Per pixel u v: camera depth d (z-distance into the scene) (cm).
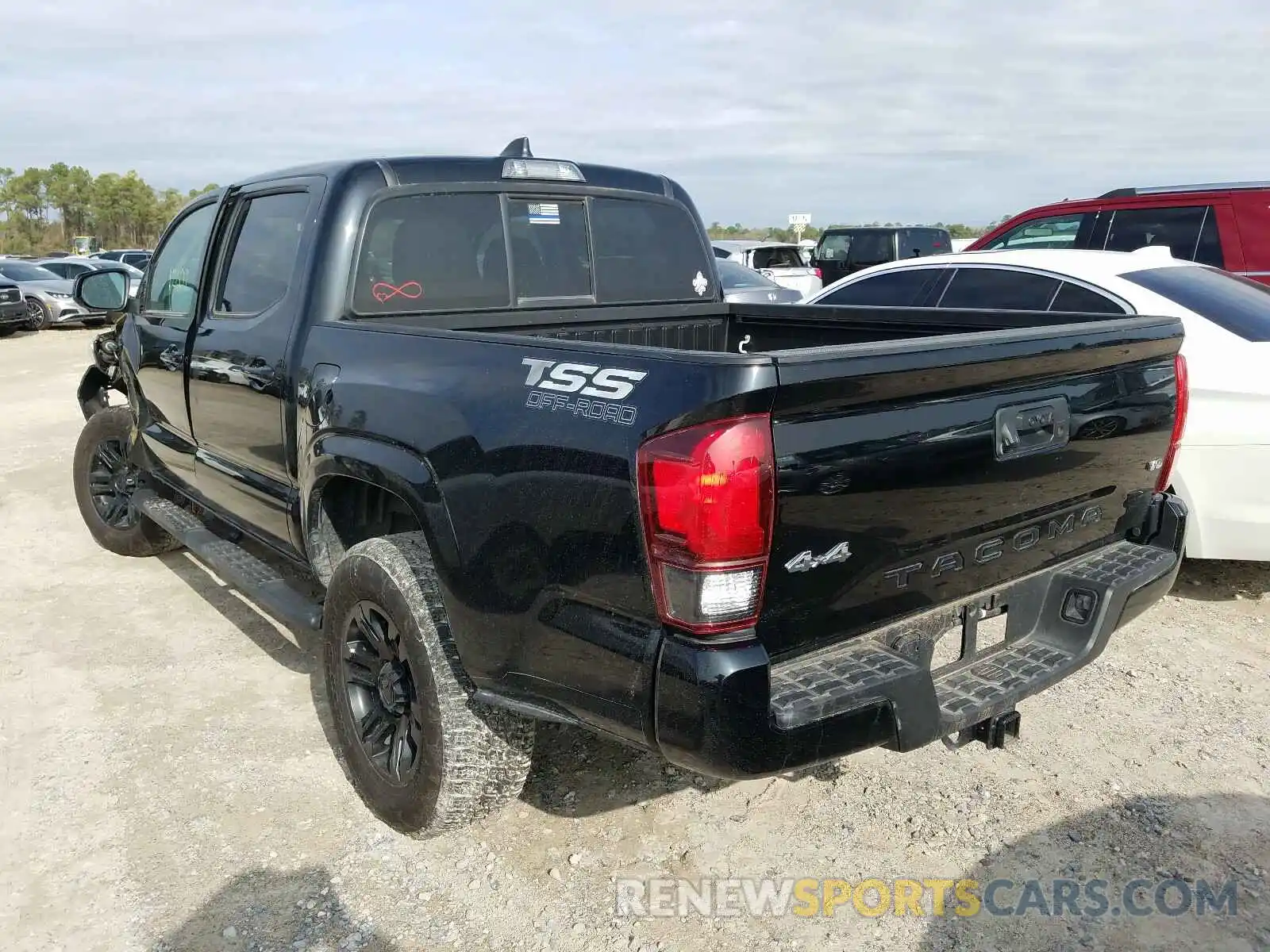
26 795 328
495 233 376
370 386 292
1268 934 261
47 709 387
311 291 336
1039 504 270
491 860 296
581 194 404
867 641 239
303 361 330
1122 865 290
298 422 334
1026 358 247
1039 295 523
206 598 506
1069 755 350
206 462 425
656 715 214
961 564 255
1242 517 434
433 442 263
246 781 337
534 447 234
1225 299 477
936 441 233
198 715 383
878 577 233
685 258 446
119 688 405
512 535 241
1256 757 347
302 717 382
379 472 281
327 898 279
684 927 267
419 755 282
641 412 211
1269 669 414
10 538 611
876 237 1609
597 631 225
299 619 339
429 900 278
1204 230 721
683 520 202
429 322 356
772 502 204
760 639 213
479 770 275
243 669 424
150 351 461
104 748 358
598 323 411
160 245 477
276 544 387
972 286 554
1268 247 694
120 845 302
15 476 773
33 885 283
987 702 253
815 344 425
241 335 372
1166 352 304
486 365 259
